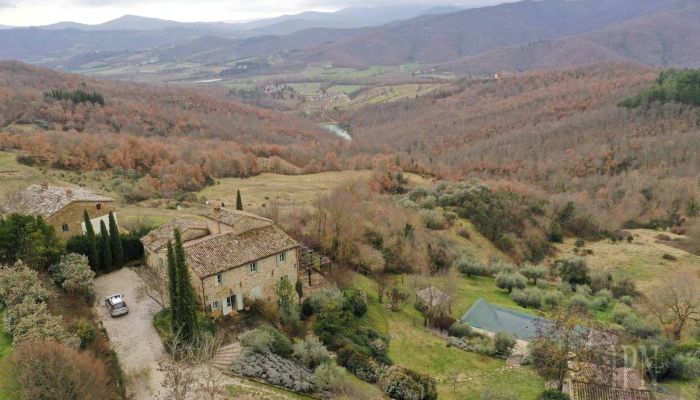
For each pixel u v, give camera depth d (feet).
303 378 118.93
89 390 91.30
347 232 207.31
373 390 122.31
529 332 169.17
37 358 90.43
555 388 129.29
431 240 250.57
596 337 139.13
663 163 424.05
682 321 177.37
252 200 315.78
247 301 148.77
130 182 335.26
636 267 267.18
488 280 239.09
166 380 111.04
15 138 365.40
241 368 118.11
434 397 122.11
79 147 362.33
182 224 169.89
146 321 138.10
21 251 145.59
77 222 183.11
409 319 173.06
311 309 154.30
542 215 329.52
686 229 323.37
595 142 484.74
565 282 237.04
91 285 146.10
